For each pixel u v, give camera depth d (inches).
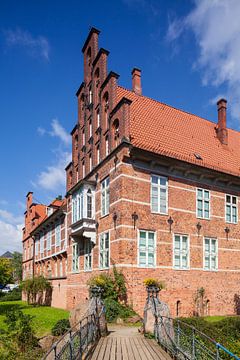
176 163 822.5
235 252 916.6
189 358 368.2
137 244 749.9
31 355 442.3
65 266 1198.3
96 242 860.0
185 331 516.1
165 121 958.4
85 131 1023.6
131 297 712.4
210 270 853.8
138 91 1002.7
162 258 778.2
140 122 882.8
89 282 749.3
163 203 809.5
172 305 770.2
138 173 781.3
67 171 1183.6
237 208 949.2
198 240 850.1
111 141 824.9
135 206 762.8
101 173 868.6
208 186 900.0
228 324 599.5
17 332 500.7
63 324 592.1
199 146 956.6
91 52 1028.5
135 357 400.2
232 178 921.5
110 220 792.3
